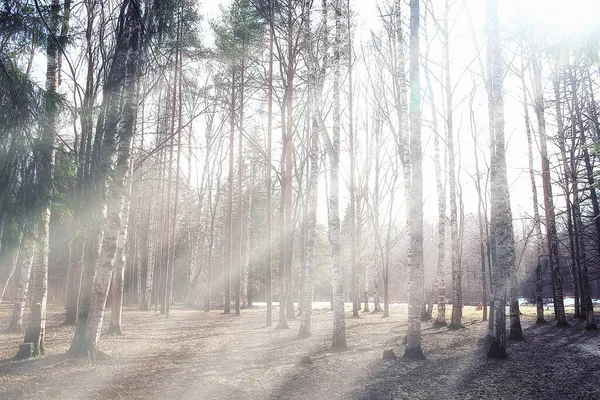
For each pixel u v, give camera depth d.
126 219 15.10
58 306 31.45
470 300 50.88
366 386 7.38
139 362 9.32
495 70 10.69
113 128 9.09
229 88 23.84
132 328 16.94
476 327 16.94
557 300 17.75
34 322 9.44
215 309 33.94
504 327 10.05
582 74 18.91
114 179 7.33
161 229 31.55
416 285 10.07
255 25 18.22
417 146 10.20
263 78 20.20
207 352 10.98
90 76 13.20
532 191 20.22
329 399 6.59
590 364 9.27
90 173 6.90
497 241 10.26
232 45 18.72
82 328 9.40
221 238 42.75
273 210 37.34
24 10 5.85
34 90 5.77
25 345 9.06
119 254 14.92
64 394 6.48
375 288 28.75
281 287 17.27
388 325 18.11
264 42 18.98
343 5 15.61
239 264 25.56
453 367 8.93
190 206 40.81
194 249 35.66
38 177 5.80
